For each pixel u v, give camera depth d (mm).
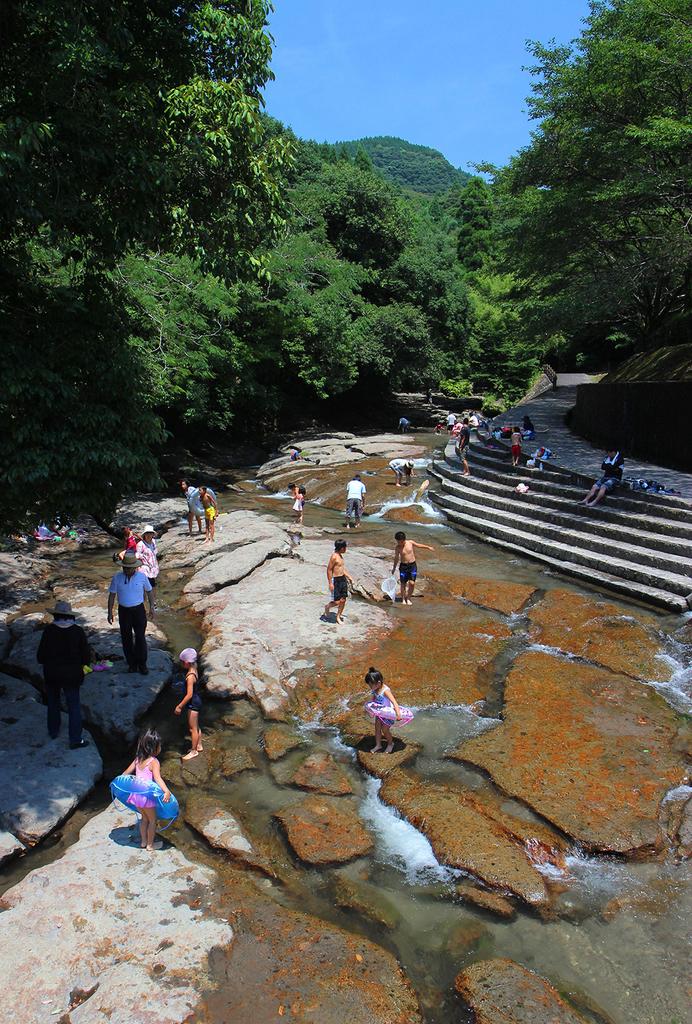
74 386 7645
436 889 5934
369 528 18812
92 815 7055
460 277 53281
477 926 5539
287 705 9164
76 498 7570
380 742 7984
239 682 9492
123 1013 4605
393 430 43906
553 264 28000
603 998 4867
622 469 17078
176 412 32375
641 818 6617
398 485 23484
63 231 7117
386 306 43406
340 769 7711
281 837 6633
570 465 19047
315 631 11117
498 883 5879
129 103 7344
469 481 21109
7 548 15891
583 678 9438
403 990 4898
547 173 24766
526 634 11211
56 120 6930
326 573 13812
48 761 7664
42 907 5520
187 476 27781
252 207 8008
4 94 7109
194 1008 4680
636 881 5973
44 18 6859
